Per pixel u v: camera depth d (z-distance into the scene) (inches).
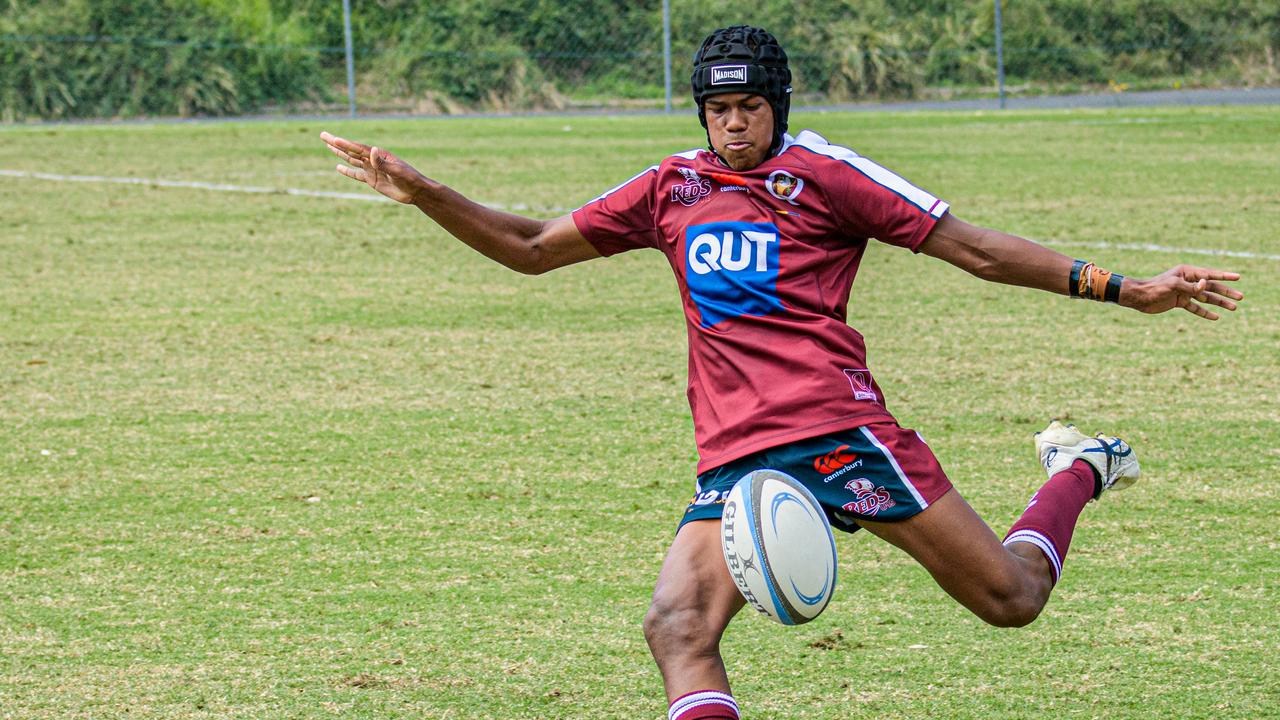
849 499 471.8
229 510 816.3
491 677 599.2
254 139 3061.0
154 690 587.5
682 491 848.9
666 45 3878.0
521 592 694.5
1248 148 2723.9
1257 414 1001.5
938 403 1035.9
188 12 4013.3
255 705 573.0
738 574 446.3
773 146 494.9
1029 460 902.4
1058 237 1724.9
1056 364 1149.1
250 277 1525.6
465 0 4234.7
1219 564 725.3
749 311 483.5
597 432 970.7
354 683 593.3
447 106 4141.2
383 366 1154.7
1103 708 566.3
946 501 478.0
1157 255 1599.4
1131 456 571.2
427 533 778.2
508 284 1497.3
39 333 1267.2
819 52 4254.4
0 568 726.5
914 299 1411.2
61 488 855.1
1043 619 658.2
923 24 4355.3
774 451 474.0
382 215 1957.4
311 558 741.3
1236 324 1285.7
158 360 1173.7
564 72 4259.4
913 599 684.7
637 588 698.8
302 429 979.3
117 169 2480.3
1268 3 4520.2
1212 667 603.5
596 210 523.2
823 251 487.8
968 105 4072.3
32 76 3786.9
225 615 666.8
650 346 1222.3
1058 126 3257.9
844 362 479.2
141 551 751.7
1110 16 4473.4
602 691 585.3
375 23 4224.9
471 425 988.6
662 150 2797.7
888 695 580.4
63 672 605.0
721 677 452.8
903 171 2399.1
